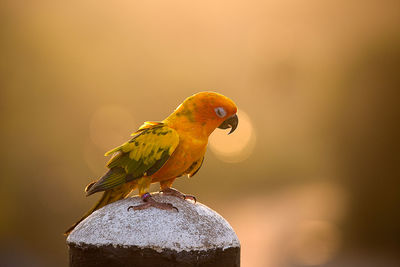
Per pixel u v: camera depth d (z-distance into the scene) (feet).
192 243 11.67
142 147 13.79
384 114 52.54
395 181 52.19
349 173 55.06
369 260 49.85
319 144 64.18
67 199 60.03
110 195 14.39
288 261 51.57
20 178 57.26
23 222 55.57
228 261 12.19
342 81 55.83
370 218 53.67
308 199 88.89
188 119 14.48
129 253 11.53
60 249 56.39
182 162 14.37
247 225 75.10
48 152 60.64
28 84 60.49
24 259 52.06
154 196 13.15
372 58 53.47
